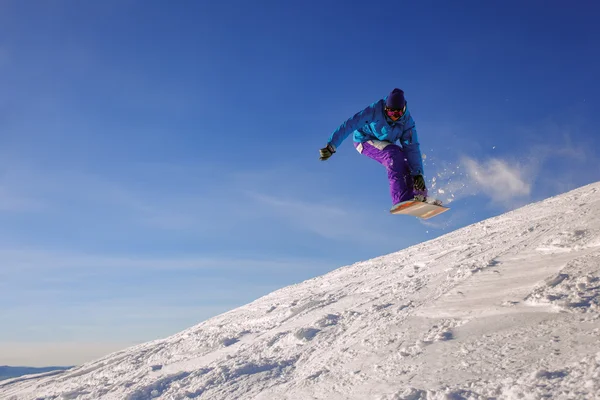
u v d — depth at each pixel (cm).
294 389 418
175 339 1026
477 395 272
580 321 335
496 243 738
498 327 377
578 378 249
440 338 395
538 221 784
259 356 602
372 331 496
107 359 1144
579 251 500
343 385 378
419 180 533
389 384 340
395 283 753
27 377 1345
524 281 468
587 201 772
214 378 545
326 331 603
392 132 538
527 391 252
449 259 774
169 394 559
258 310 1008
